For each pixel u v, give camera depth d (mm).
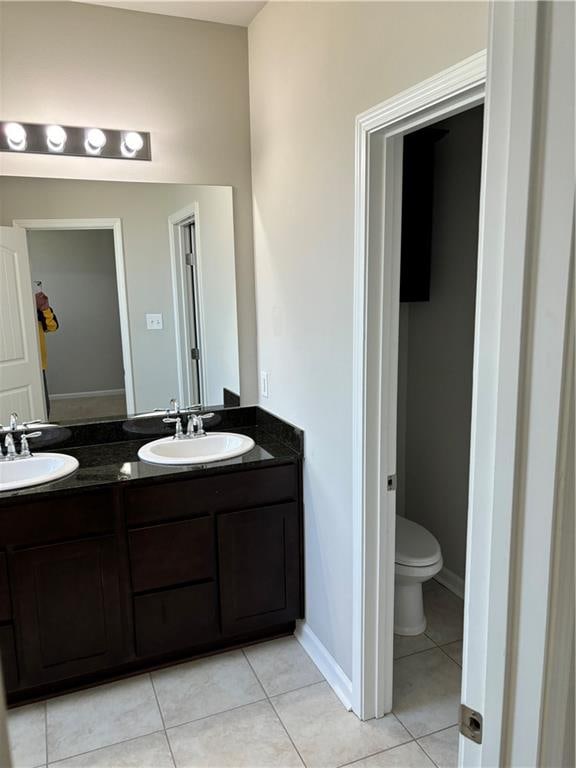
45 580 2047
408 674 2266
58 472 2143
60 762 1869
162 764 1854
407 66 1480
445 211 2688
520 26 626
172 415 2717
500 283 684
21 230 2379
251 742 1934
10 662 2041
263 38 2396
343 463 2023
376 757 1858
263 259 2625
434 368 2861
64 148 2355
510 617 703
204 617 2320
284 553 2416
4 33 2213
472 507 762
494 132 682
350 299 1876
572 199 589
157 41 2432
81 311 2520
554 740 688
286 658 2387
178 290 2654
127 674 2289
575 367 610
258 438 2641
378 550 1934
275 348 2576
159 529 2184
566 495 635
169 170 2545
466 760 799
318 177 2025
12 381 2420
